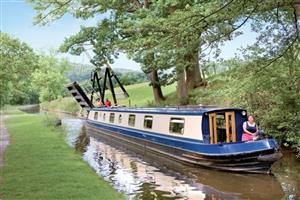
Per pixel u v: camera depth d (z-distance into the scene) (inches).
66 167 561.3
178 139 676.1
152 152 780.0
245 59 605.6
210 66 536.1
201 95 1056.8
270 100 735.7
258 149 555.5
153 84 1369.3
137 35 544.7
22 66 944.9
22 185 446.9
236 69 612.1
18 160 614.2
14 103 4429.1
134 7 1143.0
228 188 484.7
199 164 614.9
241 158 559.2
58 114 2257.6
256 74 603.8
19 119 1718.8
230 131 637.3
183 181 525.3
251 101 764.6
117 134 988.6
